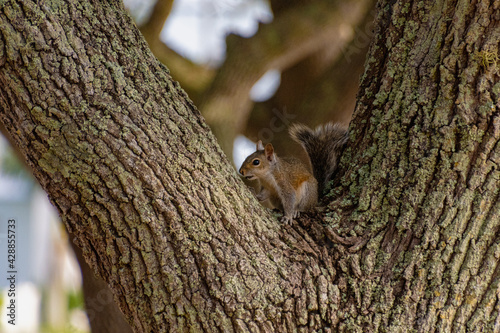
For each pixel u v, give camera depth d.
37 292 23.47
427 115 6.83
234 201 6.40
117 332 10.46
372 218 6.97
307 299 6.37
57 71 5.70
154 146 6.00
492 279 6.44
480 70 6.55
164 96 6.33
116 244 5.95
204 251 6.06
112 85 5.96
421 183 6.72
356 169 7.48
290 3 14.21
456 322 6.36
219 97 12.46
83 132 5.76
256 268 6.28
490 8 6.51
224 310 6.03
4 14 5.54
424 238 6.56
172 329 6.02
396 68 7.29
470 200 6.52
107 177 5.80
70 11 5.89
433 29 6.96
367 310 6.43
